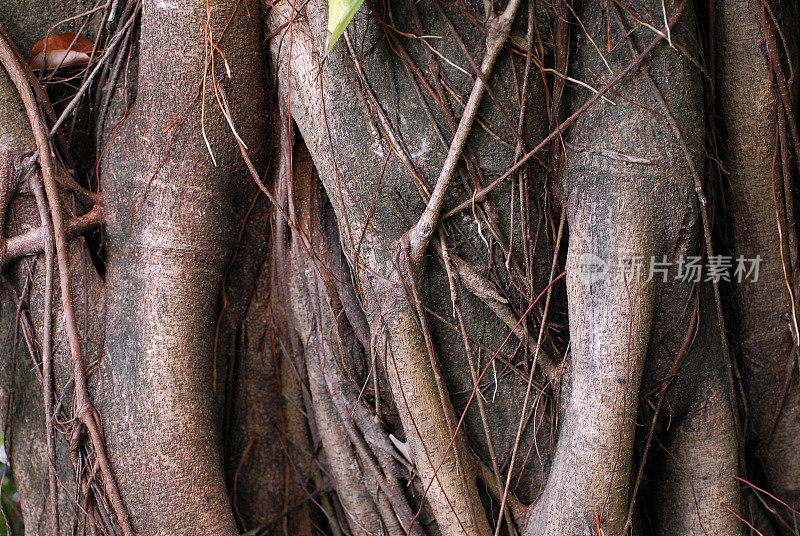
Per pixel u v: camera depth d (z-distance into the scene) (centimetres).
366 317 246
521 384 246
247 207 252
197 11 242
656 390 245
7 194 244
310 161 250
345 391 250
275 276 254
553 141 243
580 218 241
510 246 243
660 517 251
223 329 255
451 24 239
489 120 240
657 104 238
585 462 240
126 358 245
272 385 257
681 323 243
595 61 240
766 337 255
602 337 239
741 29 246
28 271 245
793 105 254
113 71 249
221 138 245
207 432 246
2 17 249
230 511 246
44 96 247
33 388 248
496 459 247
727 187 251
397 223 241
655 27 238
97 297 247
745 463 255
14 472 251
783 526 258
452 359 245
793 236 252
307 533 259
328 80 240
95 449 243
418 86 240
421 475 244
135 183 246
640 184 238
